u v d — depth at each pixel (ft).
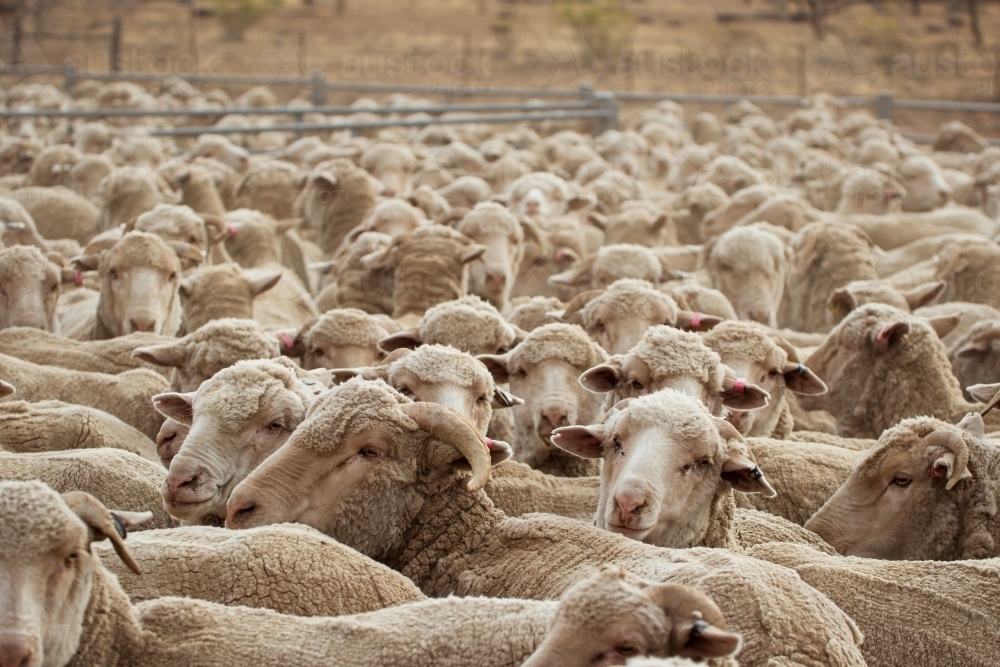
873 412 42.50
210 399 29.30
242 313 47.75
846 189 89.56
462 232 59.62
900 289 62.59
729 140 121.29
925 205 97.81
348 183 70.79
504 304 58.70
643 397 29.09
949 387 41.75
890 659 25.23
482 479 25.67
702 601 19.52
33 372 40.57
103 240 57.88
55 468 30.94
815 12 217.15
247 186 77.41
